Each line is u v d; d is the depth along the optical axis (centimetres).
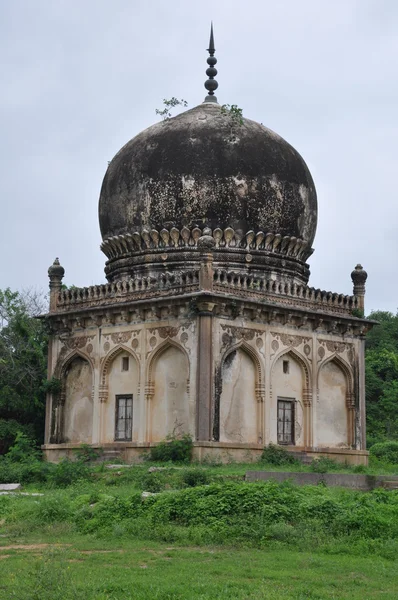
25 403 2819
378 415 3691
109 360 2433
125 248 2517
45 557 1089
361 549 1266
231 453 2219
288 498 1436
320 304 2486
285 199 2498
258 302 2300
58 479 2066
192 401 2212
